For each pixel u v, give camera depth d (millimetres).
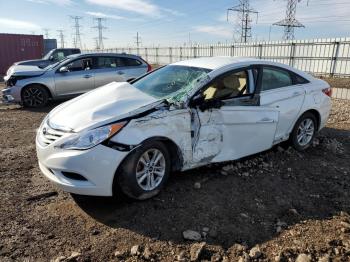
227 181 4223
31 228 3223
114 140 3371
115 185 3592
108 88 4328
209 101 3990
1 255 2834
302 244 3027
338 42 19797
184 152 3896
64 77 9852
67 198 3814
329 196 3941
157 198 3770
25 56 22953
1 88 16094
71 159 3322
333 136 6379
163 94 4176
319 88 5422
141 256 2852
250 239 3104
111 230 3205
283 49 23391
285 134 5059
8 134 6676
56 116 3861
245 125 4398
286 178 4383
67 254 2869
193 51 33219
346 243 3033
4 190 3988
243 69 4504
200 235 3117
